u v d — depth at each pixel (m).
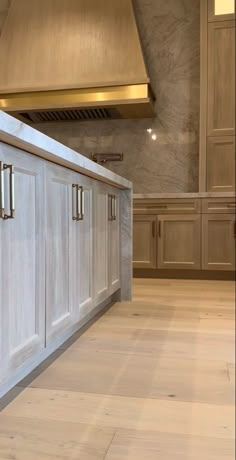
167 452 0.99
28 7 4.05
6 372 1.15
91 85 3.74
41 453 0.98
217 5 3.84
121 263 2.77
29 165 1.29
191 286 3.44
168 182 4.27
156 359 1.64
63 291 1.62
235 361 1.62
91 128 4.43
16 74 3.92
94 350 1.75
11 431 1.08
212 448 1.01
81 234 1.87
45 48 3.95
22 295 1.25
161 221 3.82
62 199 1.61
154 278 3.92
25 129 1.14
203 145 3.87
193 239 3.76
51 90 3.82
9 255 1.16
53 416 1.17
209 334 1.99
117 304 2.69
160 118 4.27
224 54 3.79
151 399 1.28
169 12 4.20
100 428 1.10
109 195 2.42
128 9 3.88
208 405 1.24
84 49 3.88
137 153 4.33
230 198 3.67
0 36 4.10
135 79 3.68
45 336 1.44
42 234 1.41
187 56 4.18
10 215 1.14
